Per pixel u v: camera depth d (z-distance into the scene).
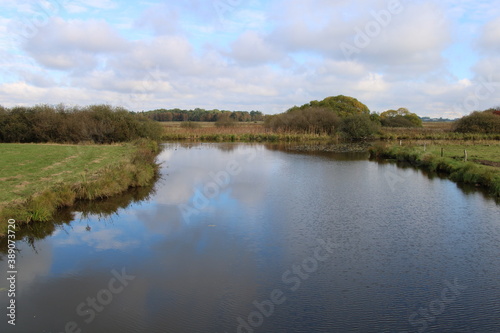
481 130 50.38
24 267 9.54
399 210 14.83
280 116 63.50
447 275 9.09
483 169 20.23
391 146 35.84
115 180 17.59
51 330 6.81
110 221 13.43
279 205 15.71
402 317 7.28
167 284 8.63
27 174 18.03
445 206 15.38
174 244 11.19
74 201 15.45
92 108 40.12
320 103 76.31
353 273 9.21
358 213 14.44
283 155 35.34
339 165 28.16
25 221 12.18
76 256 10.25
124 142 37.16
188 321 7.15
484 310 7.52
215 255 10.35
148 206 15.49
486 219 13.48
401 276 9.05
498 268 9.46
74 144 36.25
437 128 65.00
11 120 38.47
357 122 55.62
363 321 7.15
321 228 12.66
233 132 57.75
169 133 55.28
